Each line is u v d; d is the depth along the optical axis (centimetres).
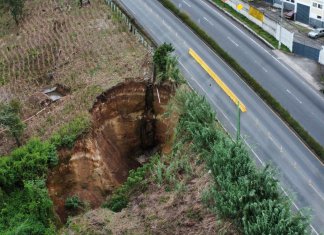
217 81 4991
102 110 4459
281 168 3941
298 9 6706
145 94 4562
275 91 5019
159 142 4741
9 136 4394
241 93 4834
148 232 3403
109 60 5250
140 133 4703
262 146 4166
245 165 3331
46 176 3756
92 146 4100
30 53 5988
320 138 4362
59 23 6353
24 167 3681
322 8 6381
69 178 4009
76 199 3944
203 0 6938
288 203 3123
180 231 3350
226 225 3206
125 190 3928
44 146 3828
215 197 3303
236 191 3147
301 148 4169
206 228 3288
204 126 3875
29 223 3450
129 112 4600
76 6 6688
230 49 5734
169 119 4406
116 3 6500
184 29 5972
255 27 6291
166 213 3519
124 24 5962
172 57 4688
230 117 4488
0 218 3488
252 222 3033
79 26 6138
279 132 4344
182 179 3753
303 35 6359
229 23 6338
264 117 4522
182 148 3991
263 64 5491
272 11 7019
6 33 6831
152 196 3728
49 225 3547
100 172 4153
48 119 4447
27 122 4556
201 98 4234
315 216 3497
